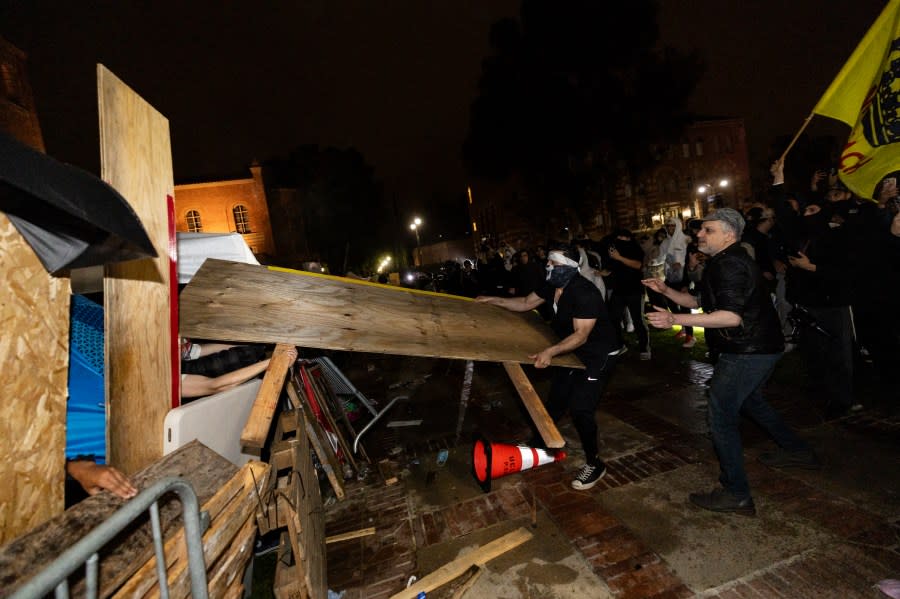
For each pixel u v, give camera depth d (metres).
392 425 5.37
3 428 1.44
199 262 3.92
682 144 40.31
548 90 24.48
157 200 2.41
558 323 3.56
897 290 3.90
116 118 2.06
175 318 2.54
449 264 23.95
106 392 1.83
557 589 2.39
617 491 3.24
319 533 2.76
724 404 2.76
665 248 7.82
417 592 2.47
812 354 4.22
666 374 5.84
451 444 4.60
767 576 2.27
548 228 31.19
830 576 2.21
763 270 5.84
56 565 0.90
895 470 2.97
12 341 1.48
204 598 1.31
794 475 3.12
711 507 2.84
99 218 1.21
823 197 4.85
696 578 2.33
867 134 3.50
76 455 2.16
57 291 1.67
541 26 23.78
